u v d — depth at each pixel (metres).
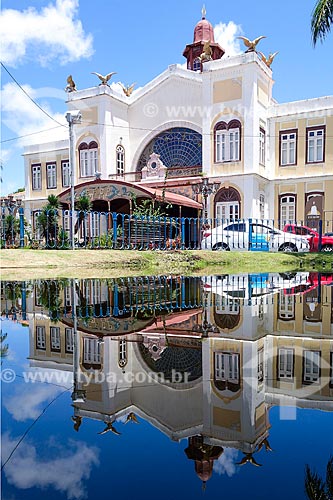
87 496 0.99
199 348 2.64
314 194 19.06
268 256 13.60
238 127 18.78
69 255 10.66
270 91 20.39
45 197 25.09
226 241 15.34
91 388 1.84
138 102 22.64
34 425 1.43
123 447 1.27
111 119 21.83
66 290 6.33
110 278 8.67
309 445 1.29
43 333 3.15
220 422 1.45
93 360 2.34
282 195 19.75
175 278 8.95
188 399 1.70
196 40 24.14
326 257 13.71
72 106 22.36
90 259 10.74
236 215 18.81
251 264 12.95
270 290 6.51
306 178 19.09
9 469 1.13
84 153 22.41
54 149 24.72
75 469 1.13
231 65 18.77
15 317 3.93
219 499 0.99
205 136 19.56
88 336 3.04
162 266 11.67
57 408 1.59
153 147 22.59
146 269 11.20
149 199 16.89
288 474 1.11
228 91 18.97
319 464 1.17
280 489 1.04
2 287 6.64
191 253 12.88
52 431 1.38
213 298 5.45
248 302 5.05
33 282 7.48
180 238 16.39
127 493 1.01
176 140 21.75
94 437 1.34
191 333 3.16
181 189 19.78
